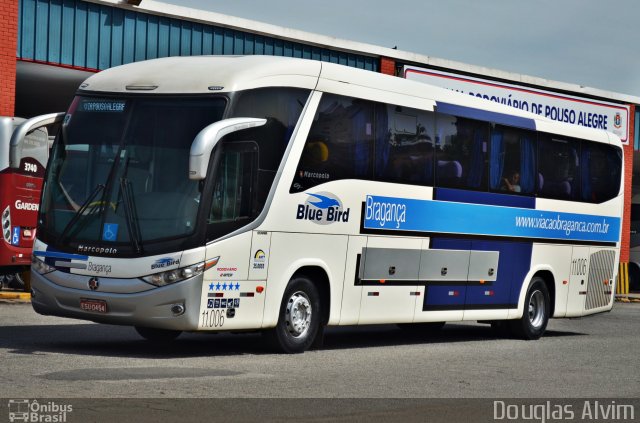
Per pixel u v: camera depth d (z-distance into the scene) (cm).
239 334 1650
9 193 2116
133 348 1352
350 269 1445
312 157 1371
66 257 1252
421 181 1573
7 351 1229
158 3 2502
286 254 1334
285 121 1333
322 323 1424
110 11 2447
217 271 1239
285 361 1275
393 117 1519
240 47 2684
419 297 1582
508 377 1233
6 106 2278
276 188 1316
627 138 3716
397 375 1197
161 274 1209
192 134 1247
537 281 1878
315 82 1383
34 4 2330
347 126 1431
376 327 2027
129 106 1282
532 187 1845
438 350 1562
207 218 1228
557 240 1917
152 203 1233
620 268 3753
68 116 1318
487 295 1741
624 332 2094
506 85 3303
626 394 1127
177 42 2561
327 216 1396
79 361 1157
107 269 1225
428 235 1590
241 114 1267
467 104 1692
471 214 1684
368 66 3014
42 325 1619
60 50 2372
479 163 1709
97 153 1275
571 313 1977
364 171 1460
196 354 1309
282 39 2773
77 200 1266
